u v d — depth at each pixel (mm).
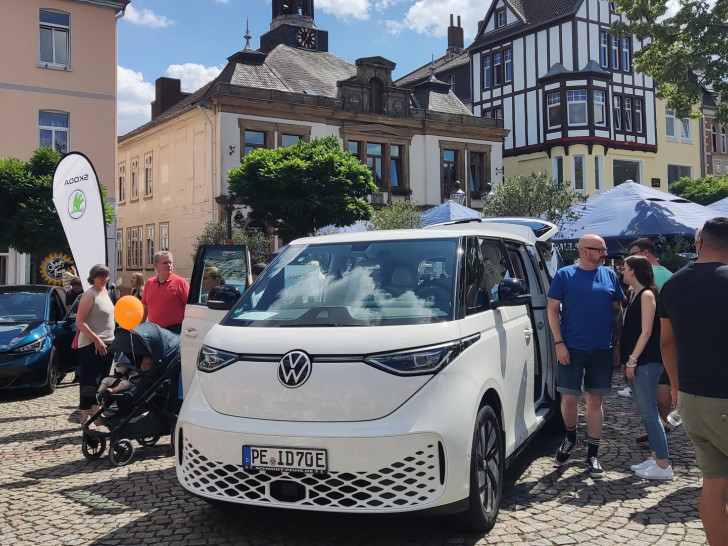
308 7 40094
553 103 37438
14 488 5402
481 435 4230
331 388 3830
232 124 28875
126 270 37625
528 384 5344
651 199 13430
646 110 39812
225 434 3922
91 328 7375
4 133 22594
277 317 4395
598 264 5621
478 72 41719
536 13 39094
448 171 35375
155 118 38719
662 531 4270
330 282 4617
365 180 24281
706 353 3127
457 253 4641
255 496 3877
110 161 24328
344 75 35812
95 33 24156
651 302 5395
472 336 4230
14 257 22547
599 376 5469
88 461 6238
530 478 5395
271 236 29516
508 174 39844
